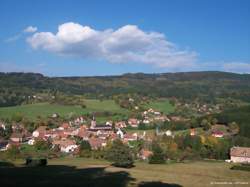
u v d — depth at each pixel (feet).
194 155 369.30
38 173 191.21
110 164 271.69
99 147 431.43
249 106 630.33
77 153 372.79
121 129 653.71
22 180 159.63
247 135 497.46
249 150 361.10
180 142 439.63
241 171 240.94
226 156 369.91
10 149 353.31
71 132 620.90
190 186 174.60
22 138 559.38
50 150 435.12
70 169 219.61
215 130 550.36
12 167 222.28
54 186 148.66
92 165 257.75
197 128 591.37
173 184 177.06
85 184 158.40
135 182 175.42
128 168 249.55
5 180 155.12
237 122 552.41
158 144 403.34
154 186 167.63
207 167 259.19
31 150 424.87
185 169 247.09
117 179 181.16
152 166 265.34
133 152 370.73
